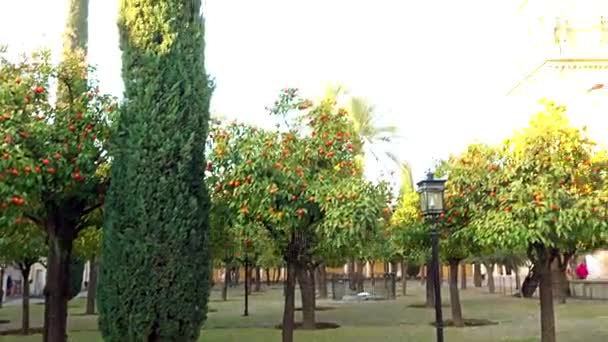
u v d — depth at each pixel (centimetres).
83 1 1400
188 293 802
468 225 1023
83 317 2042
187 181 824
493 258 3070
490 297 3175
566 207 914
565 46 2702
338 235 882
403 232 1477
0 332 1586
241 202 918
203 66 886
